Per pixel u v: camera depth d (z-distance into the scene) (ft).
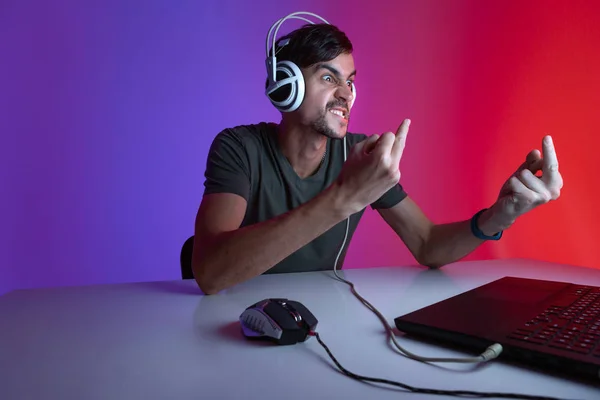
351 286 3.27
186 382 1.70
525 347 1.77
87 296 3.04
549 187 3.37
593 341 1.79
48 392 1.62
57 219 7.63
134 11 7.82
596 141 8.16
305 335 2.09
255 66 8.39
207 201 3.75
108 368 1.83
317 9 8.50
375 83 8.77
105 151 7.80
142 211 8.01
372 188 2.65
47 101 7.52
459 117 9.26
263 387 1.65
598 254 8.20
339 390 1.62
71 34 7.58
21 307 2.76
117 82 7.80
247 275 2.96
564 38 8.46
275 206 4.50
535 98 8.81
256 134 4.52
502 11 9.06
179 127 8.11
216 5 8.16
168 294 3.11
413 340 2.14
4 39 7.30
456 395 1.57
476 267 4.04
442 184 9.20
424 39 9.05
